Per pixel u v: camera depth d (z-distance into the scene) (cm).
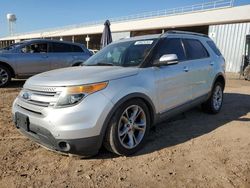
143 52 436
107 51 495
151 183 316
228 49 1980
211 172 340
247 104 720
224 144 429
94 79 347
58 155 387
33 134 360
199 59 541
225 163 364
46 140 346
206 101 586
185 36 531
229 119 569
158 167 353
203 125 525
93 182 319
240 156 385
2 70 921
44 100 346
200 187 308
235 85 1150
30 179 324
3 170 344
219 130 496
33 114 353
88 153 348
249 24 1853
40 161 369
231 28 1967
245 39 1720
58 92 338
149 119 408
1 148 409
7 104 678
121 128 373
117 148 363
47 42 993
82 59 1044
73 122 327
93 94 339
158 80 419
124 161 368
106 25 1228
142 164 360
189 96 498
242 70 1534
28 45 963
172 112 456
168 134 473
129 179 325
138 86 383
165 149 407
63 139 327
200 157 381
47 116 333
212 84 578
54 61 990
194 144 428
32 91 367
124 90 362
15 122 394
